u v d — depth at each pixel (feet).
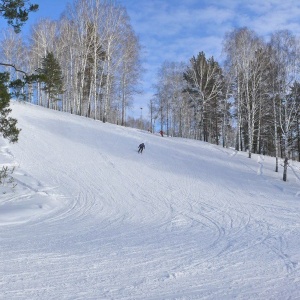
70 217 42.04
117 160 83.41
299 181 82.17
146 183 68.03
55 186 59.88
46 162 74.69
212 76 155.63
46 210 44.52
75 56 148.56
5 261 22.15
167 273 21.45
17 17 45.32
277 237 34.40
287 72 82.64
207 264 23.89
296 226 40.63
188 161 91.76
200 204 54.44
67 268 21.40
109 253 25.61
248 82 118.01
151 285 19.27
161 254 26.04
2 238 29.27
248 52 112.16
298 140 140.87
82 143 93.76
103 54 138.10
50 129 101.76
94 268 21.70
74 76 148.87
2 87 42.73
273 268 23.50
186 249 28.07
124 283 19.36
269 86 96.17
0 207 44.62
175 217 44.80
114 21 135.03
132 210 48.34
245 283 20.33
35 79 46.68
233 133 213.05
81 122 117.60
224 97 155.74
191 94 161.17
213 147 120.98
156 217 44.50
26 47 168.86
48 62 138.51
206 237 33.58
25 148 81.30
